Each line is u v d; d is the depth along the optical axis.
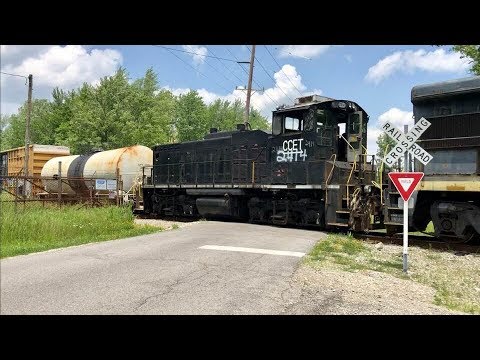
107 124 48.38
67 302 5.72
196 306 5.71
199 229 14.44
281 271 8.01
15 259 8.67
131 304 5.70
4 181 29.00
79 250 9.88
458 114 11.85
